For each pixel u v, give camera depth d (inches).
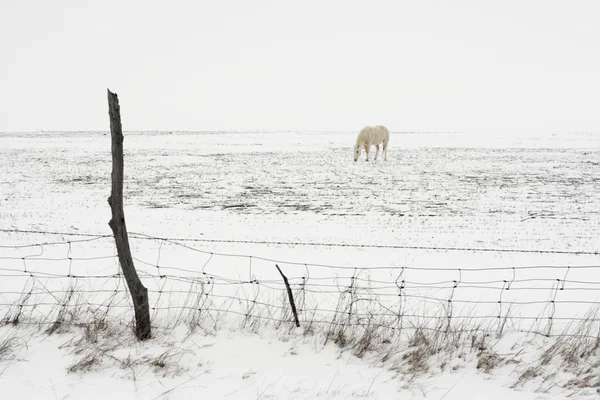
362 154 1547.7
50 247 412.8
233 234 511.2
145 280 280.5
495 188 826.2
